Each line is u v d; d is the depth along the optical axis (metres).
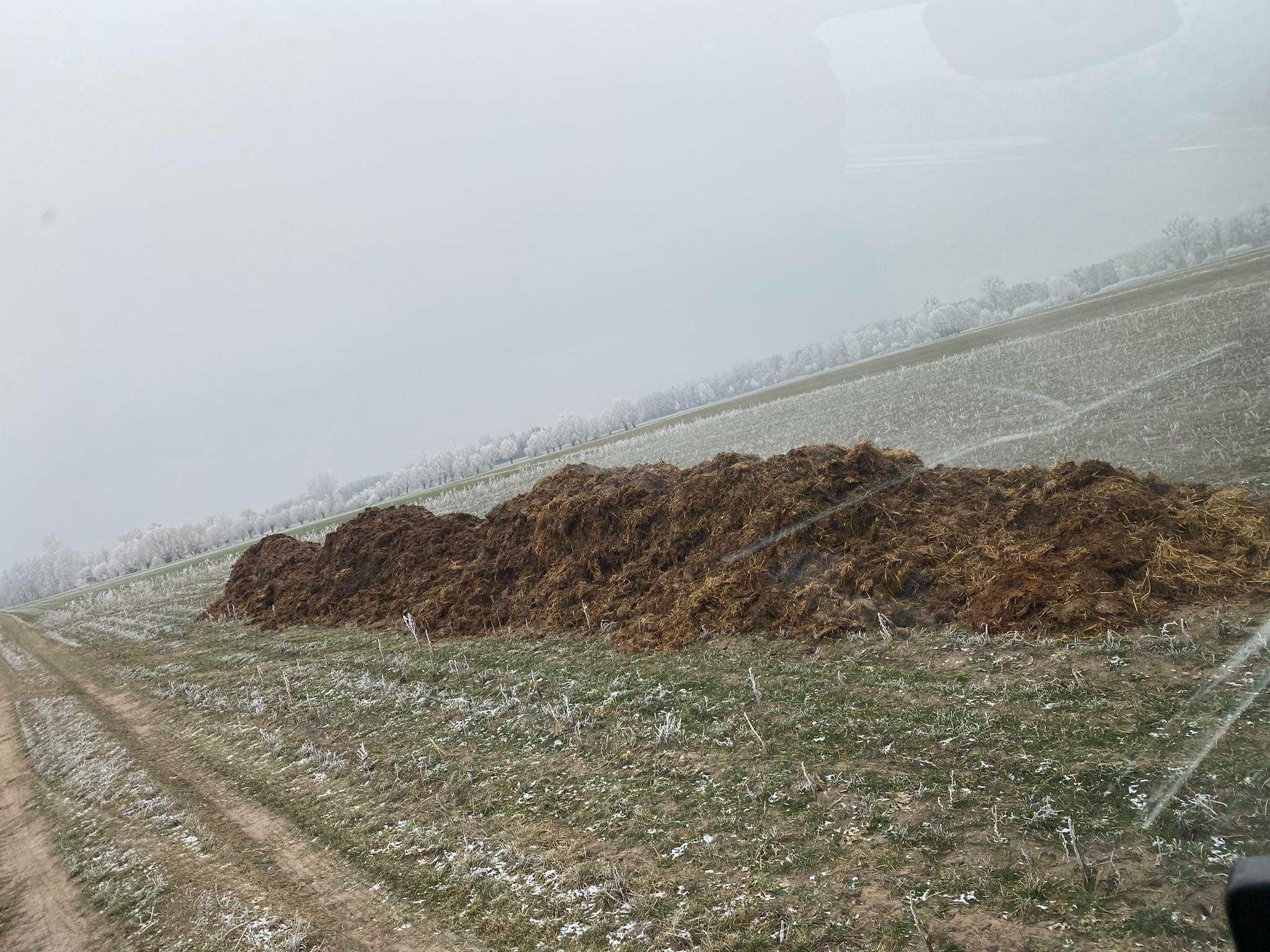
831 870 3.92
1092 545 6.61
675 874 4.25
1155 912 3.00
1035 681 5.29
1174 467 7.03
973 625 6.59
